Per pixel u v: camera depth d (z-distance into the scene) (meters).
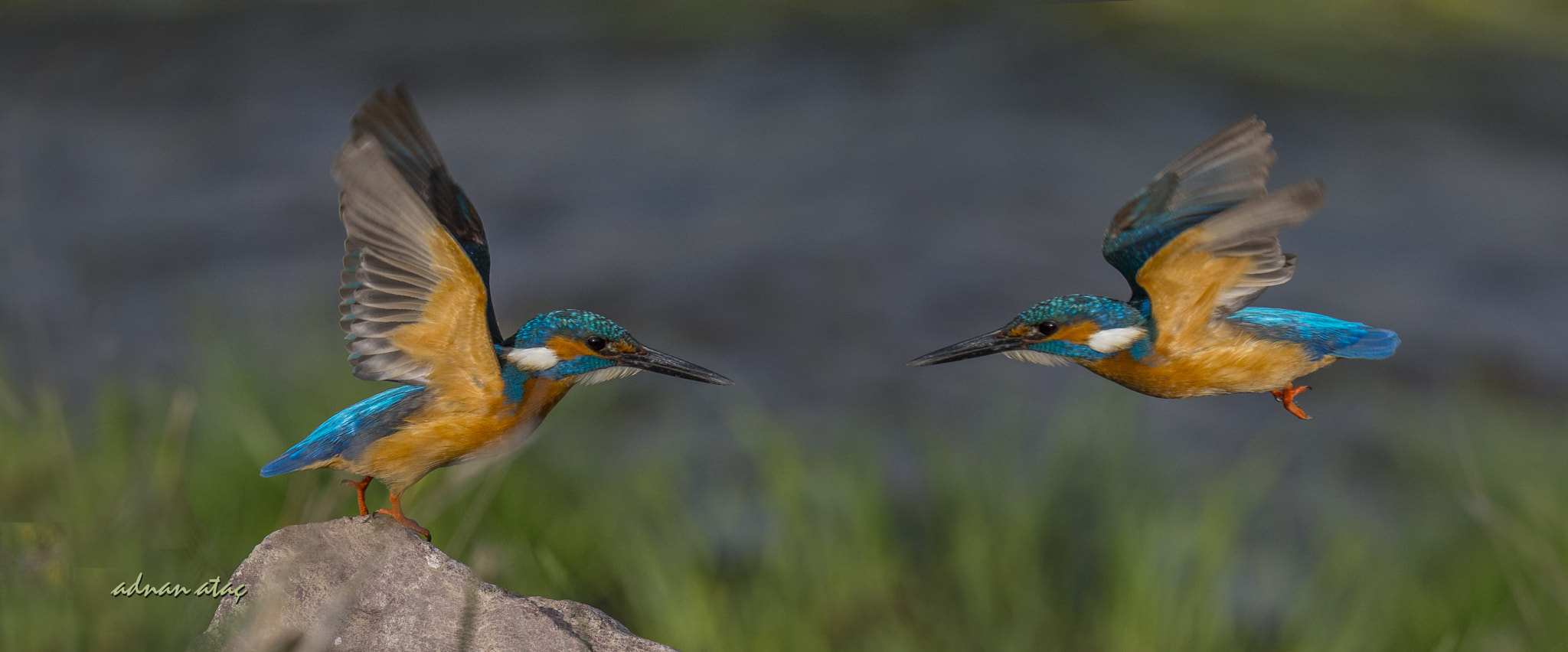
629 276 17.55
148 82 25.95
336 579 5.38
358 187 4.66
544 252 18.58
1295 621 10.27
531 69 26.31
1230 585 10.76
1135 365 5.25
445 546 9.34
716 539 11.06
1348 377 15.44
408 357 5.05
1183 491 11.44
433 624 5.27
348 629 5.26
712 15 29.48
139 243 18.59
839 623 9.72
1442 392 15.02
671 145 22.52
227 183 21.22
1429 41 28.22
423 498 9.30
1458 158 22.72
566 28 29.08
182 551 8.91
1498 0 30.25
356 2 31.09
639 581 9.96
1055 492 10.95
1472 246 19.22
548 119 23.59
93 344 15.30
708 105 24.47
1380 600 10.57
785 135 22.91
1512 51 28.27
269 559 5.42
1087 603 10.01
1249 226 4.77
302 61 26.86
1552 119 24.61
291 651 5.22
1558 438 13.47
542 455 11.22
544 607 5.51
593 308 16.73
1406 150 22.88
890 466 12.50
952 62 26.56
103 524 8.68
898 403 14.11
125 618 7.59
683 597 9.69
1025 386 14.67
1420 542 11.57
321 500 9.34
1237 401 14.86
